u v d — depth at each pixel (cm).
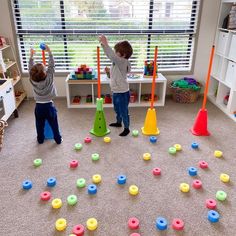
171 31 347
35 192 185
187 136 263
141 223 159
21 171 207
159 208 171
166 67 369
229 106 311
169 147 242
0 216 164
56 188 189
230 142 253
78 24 335
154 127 266
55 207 170
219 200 178
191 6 336
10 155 229
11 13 317
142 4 329
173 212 168
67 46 346
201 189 188
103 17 333
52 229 155
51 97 232
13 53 334
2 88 257
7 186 190
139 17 336
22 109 329
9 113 277
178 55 362
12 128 278
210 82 370
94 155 225
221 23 335
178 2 333
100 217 163
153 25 342
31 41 340
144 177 201
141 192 185
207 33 349
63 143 249
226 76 322
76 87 360
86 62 359
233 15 304
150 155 228
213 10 337
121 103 252
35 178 199
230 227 157
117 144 247
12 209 170
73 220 161
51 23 332
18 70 340
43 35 337
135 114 315
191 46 358
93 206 172
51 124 239
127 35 345
